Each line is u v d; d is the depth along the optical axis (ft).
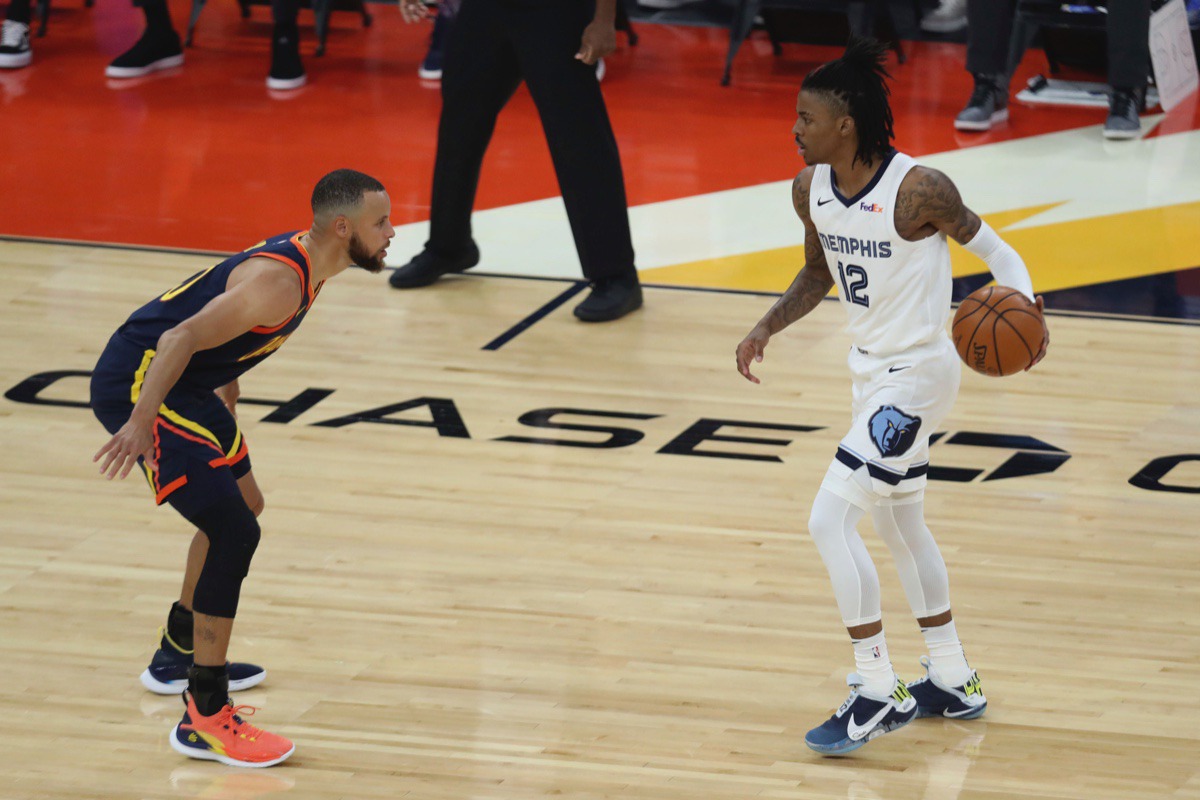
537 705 44.88
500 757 42.01
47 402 67.36
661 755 42.24
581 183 77.46
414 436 64.95
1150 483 60.54
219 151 106.11
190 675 41.55
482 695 45.39
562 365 72.90
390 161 104.63
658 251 89.45
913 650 48.34
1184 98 119.44
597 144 77.25
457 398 68.95
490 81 78.79
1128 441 64.49
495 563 54.03
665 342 75.97
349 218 40.52
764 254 88.74
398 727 43.52
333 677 46.26
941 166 104.12
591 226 78.02
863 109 39.55
